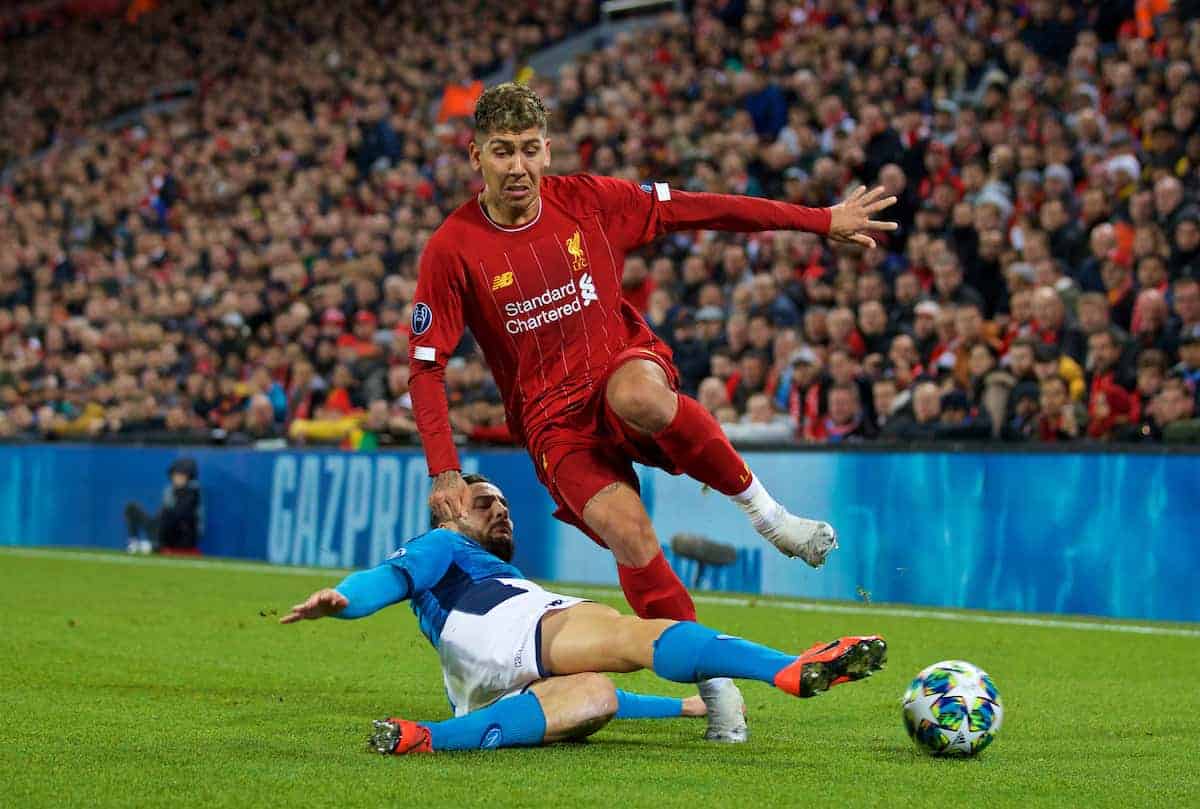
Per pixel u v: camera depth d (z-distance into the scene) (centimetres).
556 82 2381
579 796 459
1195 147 1456
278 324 1944
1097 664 862
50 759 523
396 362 1716
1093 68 1681
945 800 463
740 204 615
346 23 2856
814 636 997
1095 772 519
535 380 600
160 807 443
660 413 560
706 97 1961
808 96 1845
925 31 1878
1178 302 1241
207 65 3092
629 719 634
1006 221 1517
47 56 3466
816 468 1288
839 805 452
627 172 1933
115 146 2902
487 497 600
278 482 1670
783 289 1573
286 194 2430
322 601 510
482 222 595
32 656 844
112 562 1623
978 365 1282
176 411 1869
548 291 593
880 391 1341
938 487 1218
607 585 1403
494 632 556
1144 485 1119
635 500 582
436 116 2541
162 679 763
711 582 1348
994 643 959
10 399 2173
